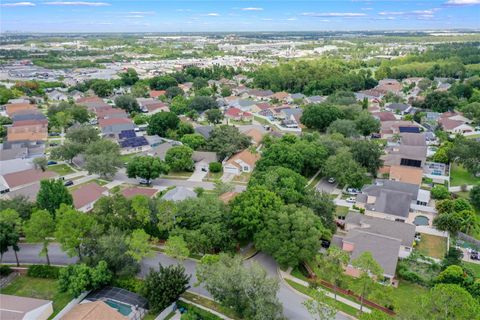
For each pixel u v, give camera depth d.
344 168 91.25
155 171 93.12
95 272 52.94
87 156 98.62
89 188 85.12
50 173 95.50
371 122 133.62
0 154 106.44
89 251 58.62
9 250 66.38
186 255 59.00
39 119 143.38
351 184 89.50
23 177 90.88
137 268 58.22
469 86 185.25
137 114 164.12
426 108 171.88
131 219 67.06
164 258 64.75
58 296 53.72
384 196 79.75
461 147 102.62
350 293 56.47
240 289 48.41
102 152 101.06
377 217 75.88
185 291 56.34
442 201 79.19
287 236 60.59
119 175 101.38
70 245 56.22
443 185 94.69
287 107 173.38
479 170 98.19
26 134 126.88
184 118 154.25
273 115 168.62
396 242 62.84
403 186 85.81
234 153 112.94
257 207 65.75
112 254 55.78
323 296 47.91
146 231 67.81
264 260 65.12
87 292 53.25
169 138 130.38
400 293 57.12
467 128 136.75
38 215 58.28
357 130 130.38
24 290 55.12
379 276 54.72
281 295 55.84
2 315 45.78
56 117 137.62
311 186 95.25
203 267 53.59
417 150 106.00
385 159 105.31
